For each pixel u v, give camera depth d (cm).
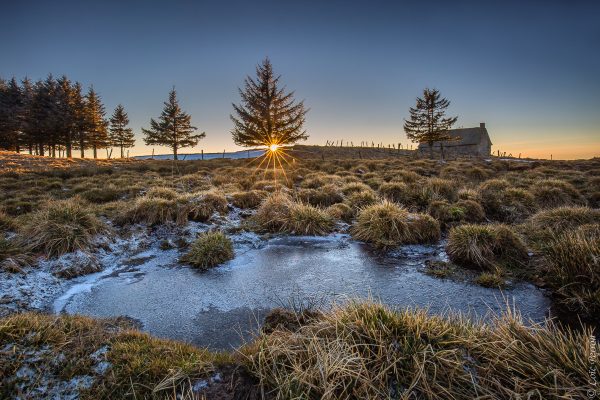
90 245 666
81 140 4756
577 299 436
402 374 269
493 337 306
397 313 347
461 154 5925
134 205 906
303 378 260
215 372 292
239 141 3259
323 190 1238
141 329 411
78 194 1245
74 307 471
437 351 281
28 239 633
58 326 343
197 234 813
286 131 3155
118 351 311
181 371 281
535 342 288
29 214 896
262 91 3189
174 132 4466
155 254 710
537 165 2292
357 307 353
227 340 388
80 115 4616
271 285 552
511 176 1719
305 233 872
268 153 3084
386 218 814
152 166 2477
